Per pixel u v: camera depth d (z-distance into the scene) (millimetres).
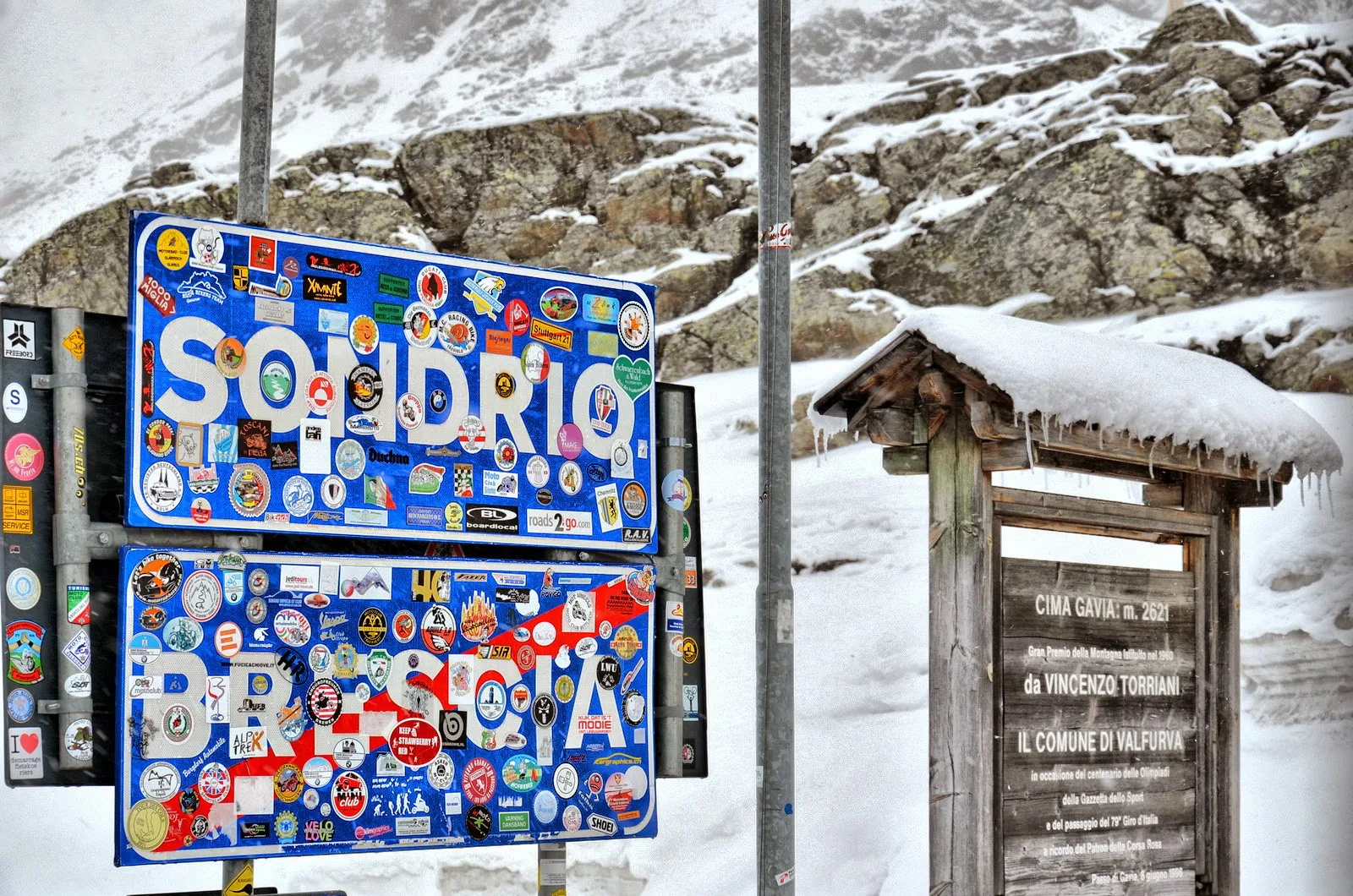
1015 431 5664
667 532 6016
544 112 24031
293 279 5129
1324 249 16953
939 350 5688
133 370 4777
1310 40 19422
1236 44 19516
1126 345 6605
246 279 5031
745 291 20562
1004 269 18906
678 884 8914
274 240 5102
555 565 5633
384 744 5148
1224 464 6746
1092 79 21875
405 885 8977
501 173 23547
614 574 5777
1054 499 6051
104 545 4723
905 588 12797
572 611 5656
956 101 22719
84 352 4785
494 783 5375
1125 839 6191
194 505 4848
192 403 4883
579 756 5602
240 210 6793
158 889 8664
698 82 78625
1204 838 6641
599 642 5707
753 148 22953
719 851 9148
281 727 4945
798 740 10578
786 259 6777
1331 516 12273
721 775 10062
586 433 5770
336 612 5109
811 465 16250
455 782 5285
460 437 5438
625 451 5867
